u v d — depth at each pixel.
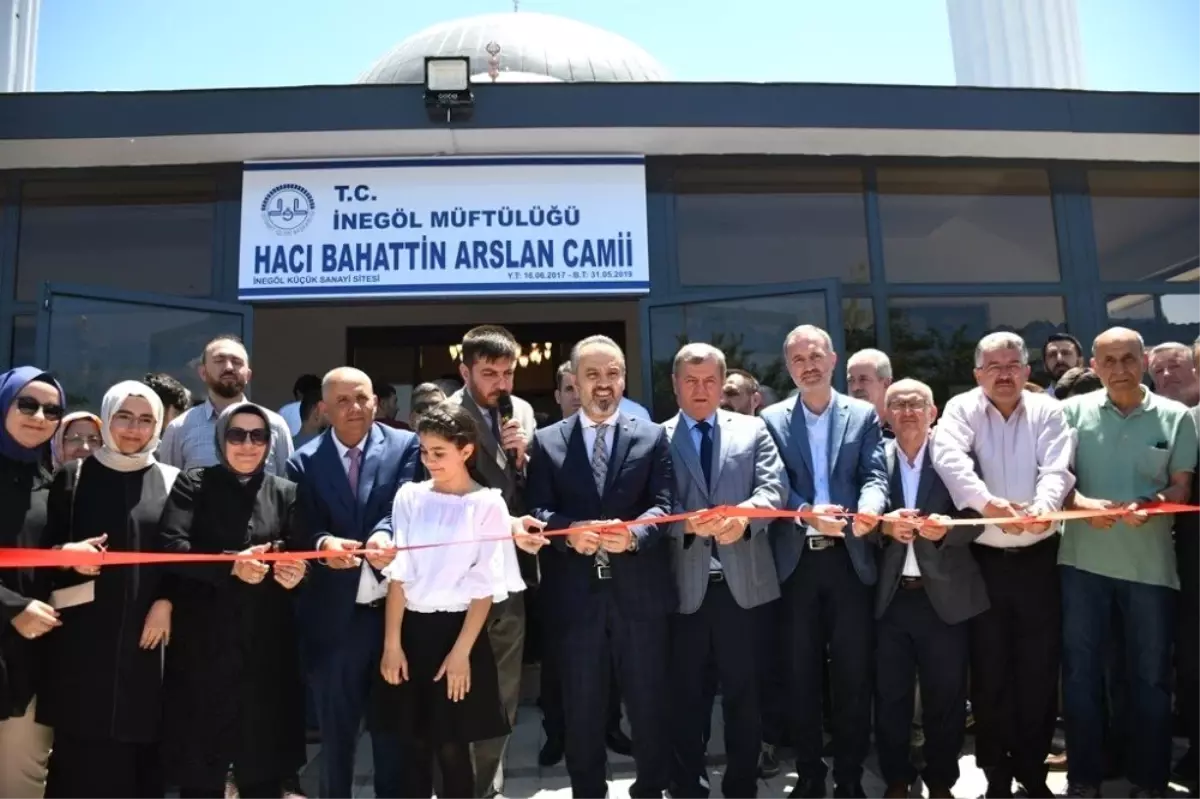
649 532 2.90
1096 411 3.36
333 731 2.95
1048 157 6.12
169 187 5.70
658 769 2.94
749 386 4.25
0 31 8.73
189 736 2.62
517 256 5.54
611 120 5.39
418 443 3.26
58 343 4.98
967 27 10.27
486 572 2.73
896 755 3.21
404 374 9.73
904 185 6.07
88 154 5.48
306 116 5.28
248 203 5.52
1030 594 3.18
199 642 2.66
